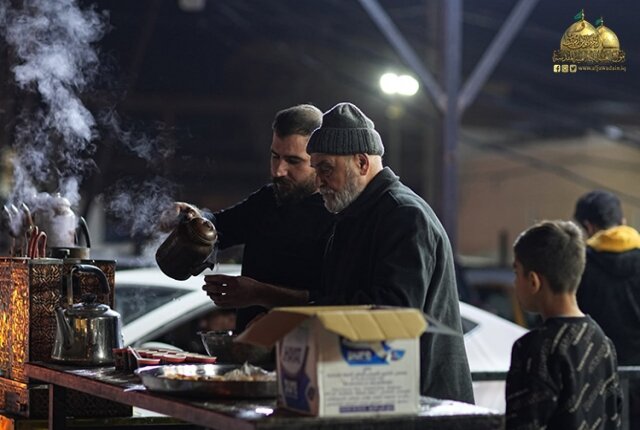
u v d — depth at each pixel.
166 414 4.03
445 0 15.34
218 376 4.17
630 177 34.66
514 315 14.62
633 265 7.70
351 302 4.35
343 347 3.59
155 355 5.07
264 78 30.86
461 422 3.65
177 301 8.10
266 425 3.48
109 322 5.12
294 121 5.38
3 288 5.76
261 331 3.75
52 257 5.68
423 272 4.43
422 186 33.91
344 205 4.73
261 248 5.59
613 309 7.68
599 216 8.01
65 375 4.85
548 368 4.18
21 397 5.50
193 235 5.19
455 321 4.79
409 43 24.95
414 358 3.65
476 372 7.90
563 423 4.20
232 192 32.16
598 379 4.26
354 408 3.59
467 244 37.09
